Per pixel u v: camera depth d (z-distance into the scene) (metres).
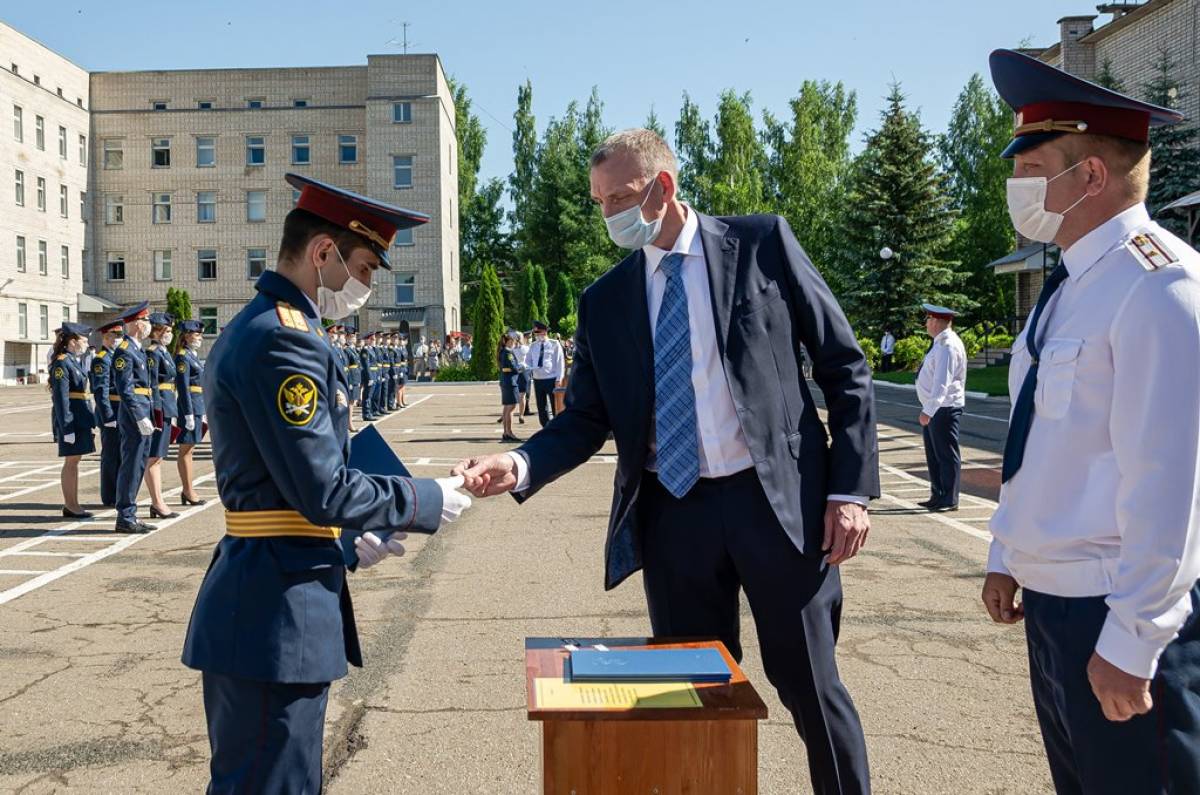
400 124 47.69
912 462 13.95
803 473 2.96
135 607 6.52
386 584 7.03
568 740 2.23
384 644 5.59
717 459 2.98
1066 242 2.38
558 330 48.84
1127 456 2.11
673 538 3.05
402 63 47.66
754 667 5.17
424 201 47.78
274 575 2.53
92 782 3.88
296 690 2.53
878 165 40.28
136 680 5.07
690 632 3.08
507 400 18.17
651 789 2.24
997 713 4.46
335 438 2.58
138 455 9.31
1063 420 2.27
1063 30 35.56
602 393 3.18
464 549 8.27
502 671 5.10
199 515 10.23
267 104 49.06
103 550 8.42
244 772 2.49
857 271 40.66
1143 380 2.09
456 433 19.47
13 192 43.88
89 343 15.41
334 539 2.69
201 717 4.56
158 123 49.50
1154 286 2.11
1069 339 2.28
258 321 2.56
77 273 49.00
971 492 11.12
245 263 49.59
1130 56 31.95
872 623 5.89
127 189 49.84
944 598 6.46
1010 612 2.68
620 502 3.14
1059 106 2.34
